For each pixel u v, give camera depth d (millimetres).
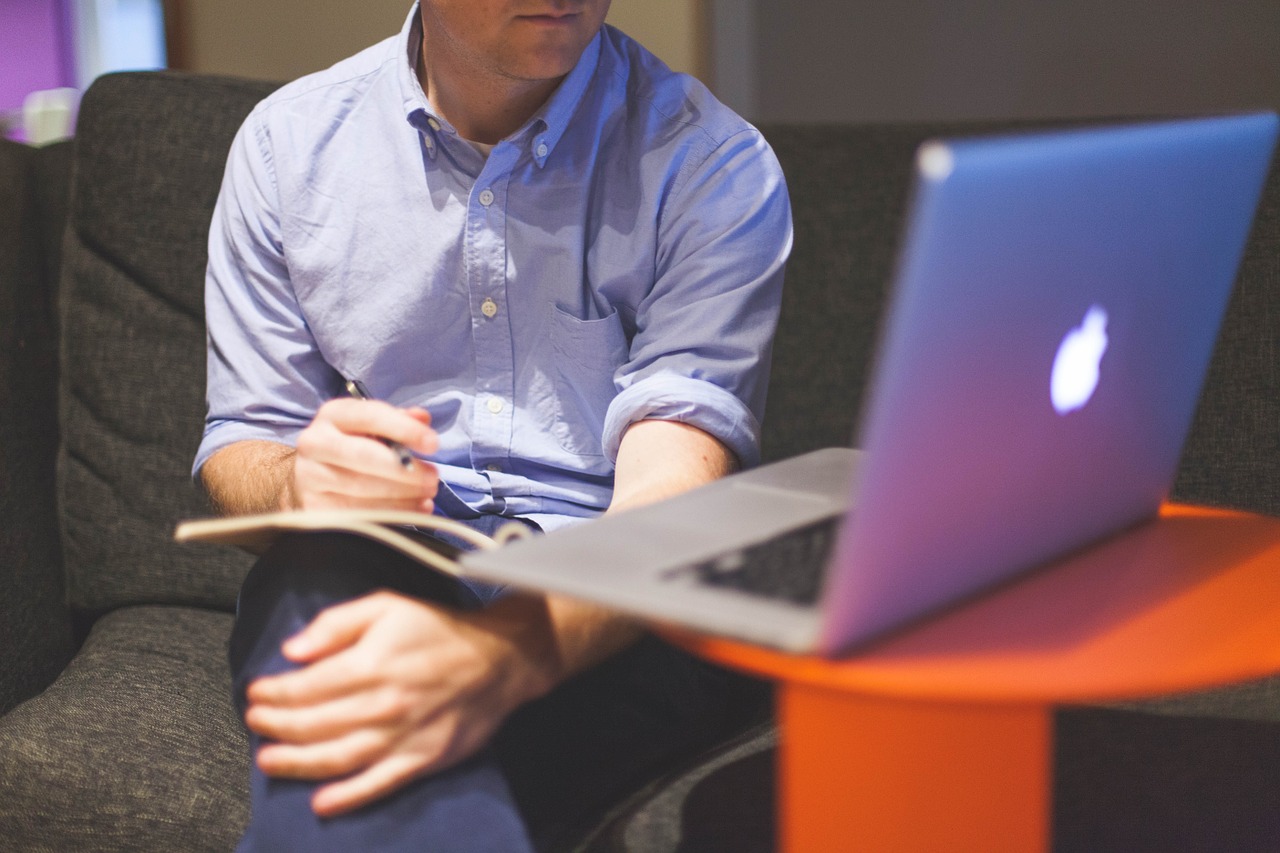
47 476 1456
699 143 1120
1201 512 850
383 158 1155
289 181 1171
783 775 649
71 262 1475
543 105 1107
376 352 1166
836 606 549
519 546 670
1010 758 612
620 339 1142
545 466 1153
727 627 564
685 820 875
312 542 853
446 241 1138
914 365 521
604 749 982
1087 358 646
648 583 609
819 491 788
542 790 934
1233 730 961
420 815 744
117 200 1435
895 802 617
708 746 1070
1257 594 671
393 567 864
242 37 2582
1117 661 576
